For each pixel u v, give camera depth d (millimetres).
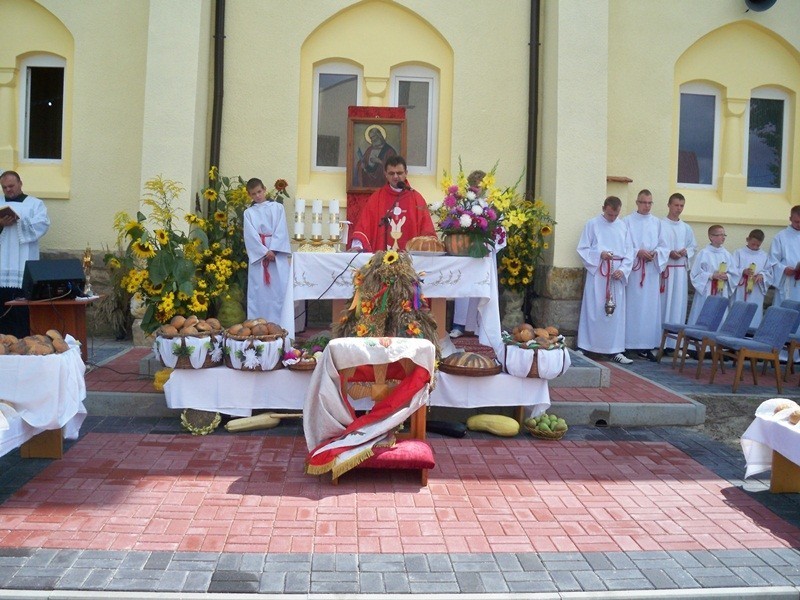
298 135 9891
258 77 9781
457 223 6914
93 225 9805
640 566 4332
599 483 5652
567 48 9484
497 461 6059
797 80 10703
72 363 5625
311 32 9836
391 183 7879
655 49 10328
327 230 9883
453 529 4750
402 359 5641
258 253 8875
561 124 9492
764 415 5590
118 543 4410
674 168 10523
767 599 4059
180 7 9109
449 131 10117
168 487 5285
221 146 9797
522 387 6719
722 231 10047
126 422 6773
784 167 10852
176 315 7234
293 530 4660
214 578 4035
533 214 9352
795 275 9812
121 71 9727
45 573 4031
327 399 5551
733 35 10555
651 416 7160
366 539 4566
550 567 4285
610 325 9344
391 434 5562
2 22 9805
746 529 4895
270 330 6598
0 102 9852
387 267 6094
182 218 8969
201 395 6543
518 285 9594
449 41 9961
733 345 8023
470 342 8789
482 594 3955
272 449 6148
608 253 9156
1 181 8883
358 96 10172
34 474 5461
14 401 5273
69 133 9906
